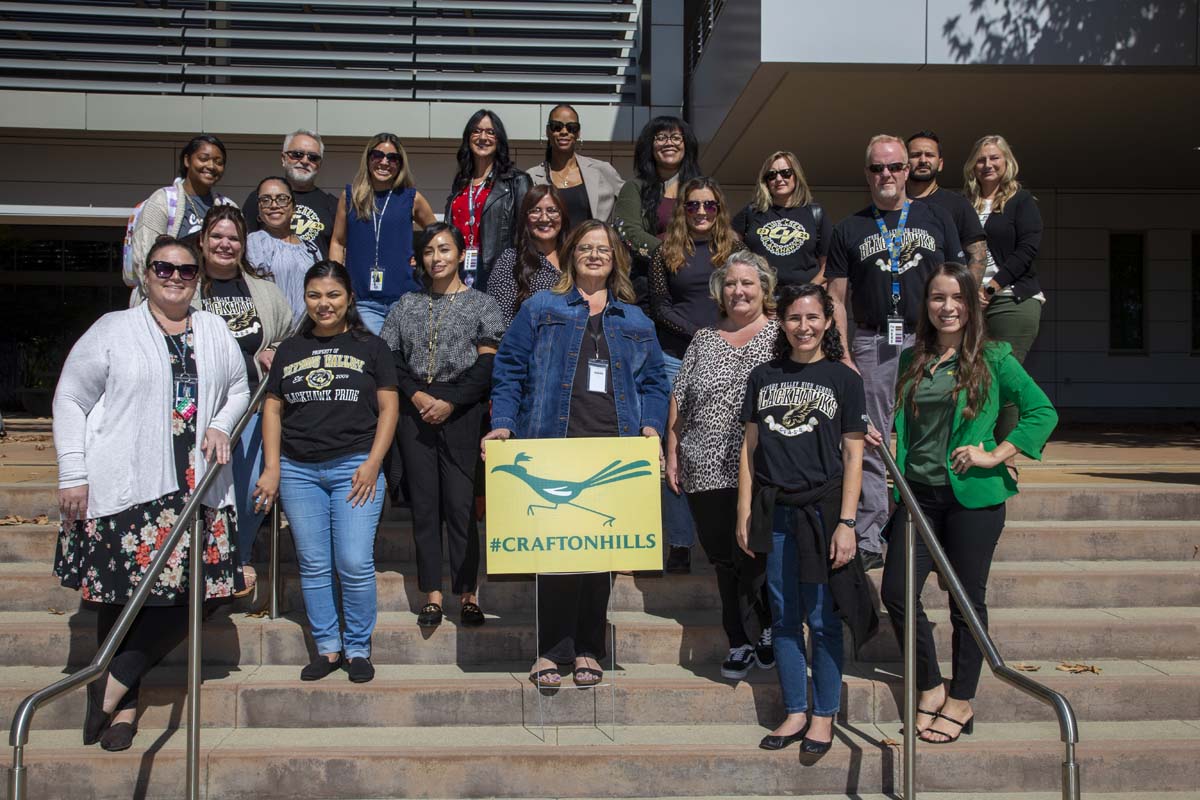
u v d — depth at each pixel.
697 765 4.02
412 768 3.99
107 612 4.13
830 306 4.12
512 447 4.27
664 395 4.69
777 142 11.44
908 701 3.82
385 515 5.86
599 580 4.42
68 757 3.93
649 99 12.07
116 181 11.55
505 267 5.46
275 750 4.01
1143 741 4.12
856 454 4.00
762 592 4.19
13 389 17.52
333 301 4.49
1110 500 5.87
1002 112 10.48
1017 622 4.78
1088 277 14.85
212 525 4.20
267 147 11.70
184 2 11.70
